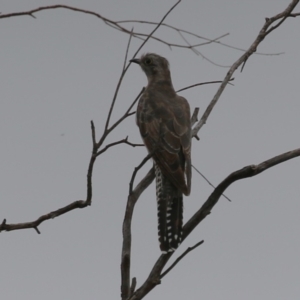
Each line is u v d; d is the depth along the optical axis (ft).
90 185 26.81
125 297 26.32
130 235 26.81
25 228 27.27
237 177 26.68
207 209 27.81
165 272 24.82
